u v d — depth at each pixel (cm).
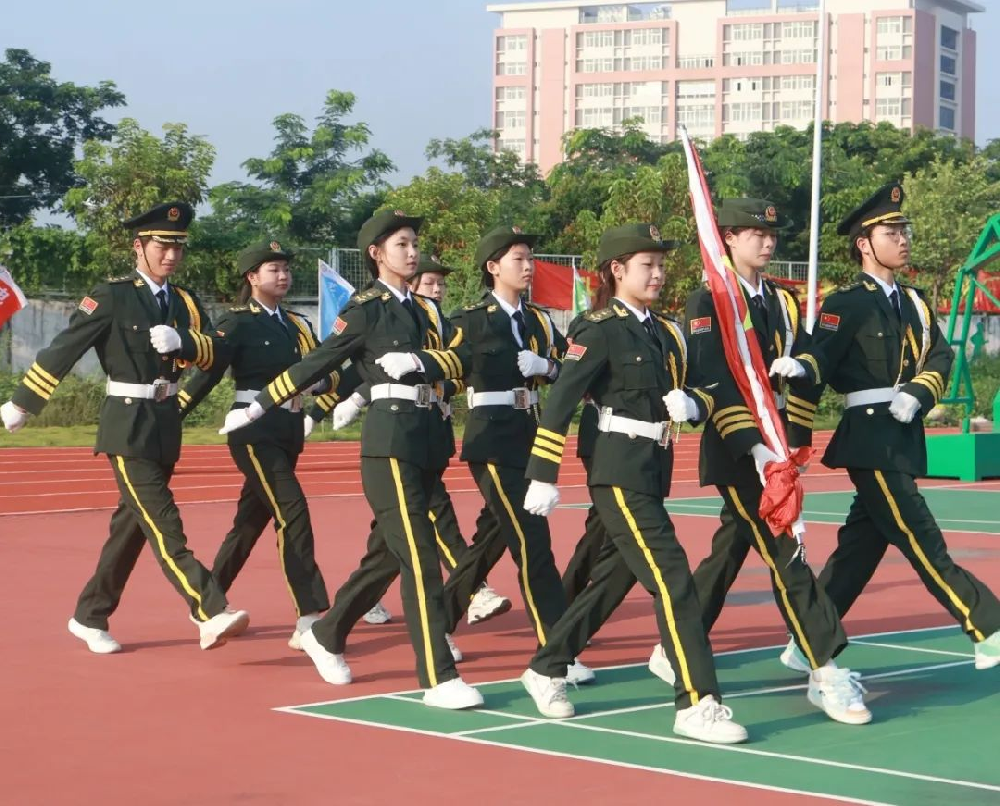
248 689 723
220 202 4197
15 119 4625
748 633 884
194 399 859
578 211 4434
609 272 671
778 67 12194
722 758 584
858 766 573
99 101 4722
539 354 837
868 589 1052
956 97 12575
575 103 12712
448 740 613
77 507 1642
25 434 2712
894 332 721
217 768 570
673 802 519
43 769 570
